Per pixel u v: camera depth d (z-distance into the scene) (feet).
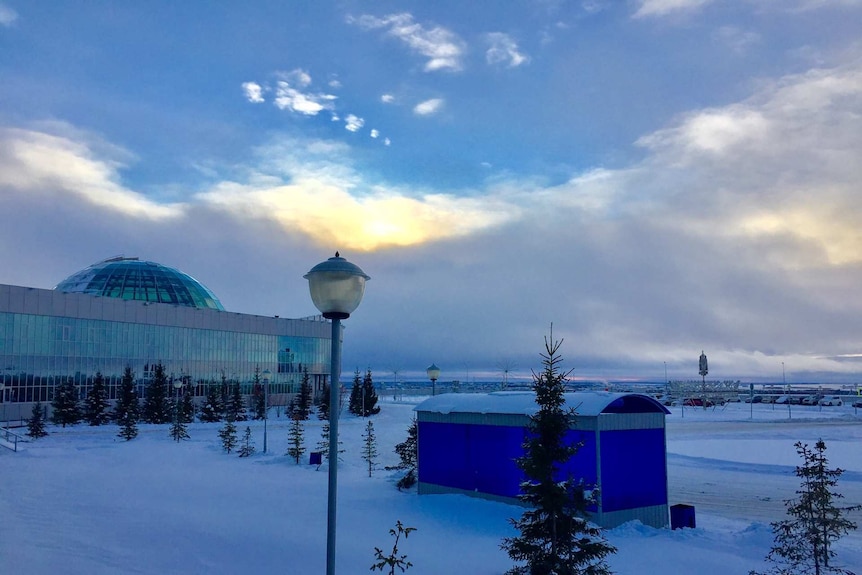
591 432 56.75
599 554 33.81
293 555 40.45
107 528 46.42
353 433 167.94
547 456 34.24
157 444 133.90
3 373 216.13
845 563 44.16
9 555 36.65
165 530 46.47
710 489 87.40
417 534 49.73
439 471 69.46
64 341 237.04
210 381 292.81
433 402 72.18
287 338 335.06
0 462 93.97
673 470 106.83
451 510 59.93
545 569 33.09
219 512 56.24
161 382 215.31
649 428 60.34
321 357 352.28
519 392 69.10
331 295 24.26
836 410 304.09
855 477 98.27
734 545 48.47
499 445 64.03
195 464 98.27
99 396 203.51
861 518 69.67
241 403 231.91
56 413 195.21
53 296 233.96
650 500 59.16
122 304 259.60
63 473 82.28
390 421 212.43
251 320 316.40
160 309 274.77
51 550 38.52
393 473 90.79
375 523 53.57
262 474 87.10
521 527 35.50
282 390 327.26
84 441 143.13
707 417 249.14
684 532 52.70
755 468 107.14
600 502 54.08
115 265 328.08
